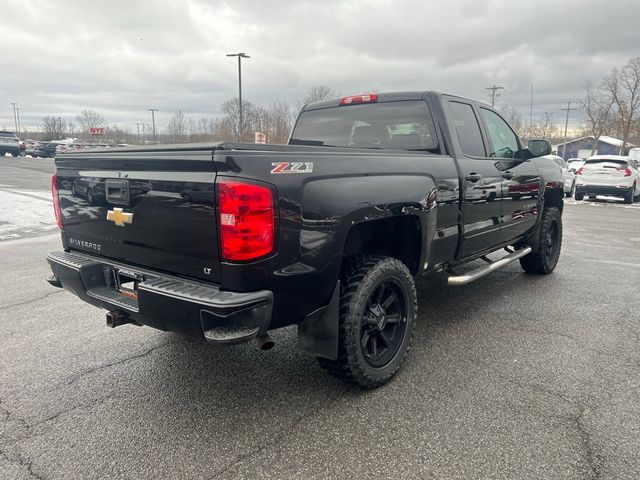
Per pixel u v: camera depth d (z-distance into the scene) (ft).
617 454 8.09
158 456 8.09
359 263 10.21
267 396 10.07
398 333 10.87
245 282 7.82
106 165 9.59
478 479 7.49
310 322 9.28
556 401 9.82
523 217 16.88
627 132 151.74
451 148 12.85
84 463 7.90
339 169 9.07
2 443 8.43
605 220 39.14
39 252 23.71
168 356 12.03
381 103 14.11
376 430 8.81
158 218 8.70
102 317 14.82
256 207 7.68
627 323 14.38
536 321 14.52
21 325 14.10
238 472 7.68
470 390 10.28
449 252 12.82
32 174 71.51
